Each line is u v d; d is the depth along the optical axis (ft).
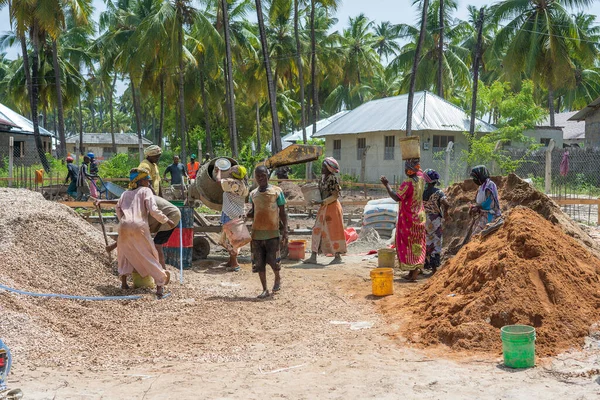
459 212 36.14
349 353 17.53
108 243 29.14
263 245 25.73
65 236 27.09
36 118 115.55
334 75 163.02
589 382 14.40
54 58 120.47
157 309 22.76
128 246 24.20
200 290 26.32
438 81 122.83
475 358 16.70
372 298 24.94
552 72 112.37
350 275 30.91
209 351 17.93
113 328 20.12
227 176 33.65
